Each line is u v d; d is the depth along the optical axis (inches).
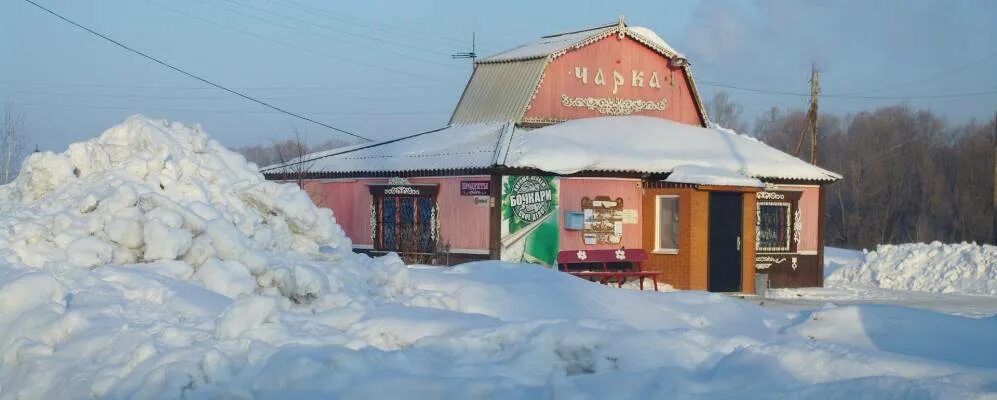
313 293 390.6
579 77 1199.6
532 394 287.0
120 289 378.0
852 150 2913.4
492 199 994.1
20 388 314.7
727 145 1159.6
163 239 406.0
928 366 292.7
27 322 339.0
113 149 475.5
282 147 2217.0
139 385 299.4
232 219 450.0
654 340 321.4
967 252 1156.5
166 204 417.7
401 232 1102.4
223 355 304.5
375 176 1125.1
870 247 2502.5
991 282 1091.9
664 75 1264.8
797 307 899.4
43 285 355.6
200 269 406.9
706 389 289.3
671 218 1040.8
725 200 1029.2
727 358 310.8
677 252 1020.5
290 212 476.7
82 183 455.2
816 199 1168.2
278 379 293.0
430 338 326.0
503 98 1195.3
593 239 1027.9
